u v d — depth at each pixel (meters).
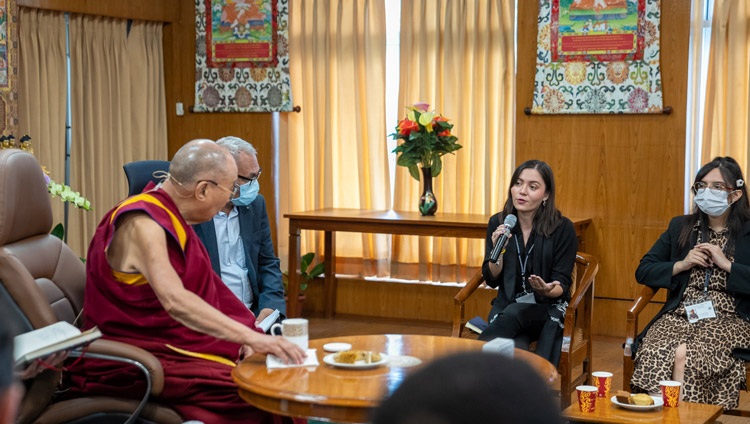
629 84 5.55
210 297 2.85
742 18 5.29
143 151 6.62
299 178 6.55
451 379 0.70
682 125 5.47
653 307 5.64
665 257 3.92
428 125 5.52
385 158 6.19
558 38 5.70
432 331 5.90
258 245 3.71
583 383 3.97
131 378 2.74
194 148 2.87
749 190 5.30
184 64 6.75
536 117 5.79
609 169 5.66
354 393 2.31
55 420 2.73
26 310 2.73
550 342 3.64
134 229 2.75
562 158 5.75
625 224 5.64
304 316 6.40
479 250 6.02
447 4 5.95
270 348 2.61
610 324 5.73
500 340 2.50
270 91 6.50
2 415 0.96
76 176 6.24
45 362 2.54
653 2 5.47
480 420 0.68
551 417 0.69
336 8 6.30
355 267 6.40
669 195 5.54
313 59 6.35
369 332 5.85
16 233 2.95
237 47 6.56
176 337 2.81
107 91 6.40
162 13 6.62
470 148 5.99
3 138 5.24
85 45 6.24
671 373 3.54
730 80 5.33
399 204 6.16
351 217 5.53
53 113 6.05
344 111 6.31
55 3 5.94
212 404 2.75
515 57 5.91
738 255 3.72
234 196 3.31
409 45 6.07
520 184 3.88
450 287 6.14
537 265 3.86
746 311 3.68
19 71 5.84
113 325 2.82
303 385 2.39
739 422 4.11
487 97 5.90
